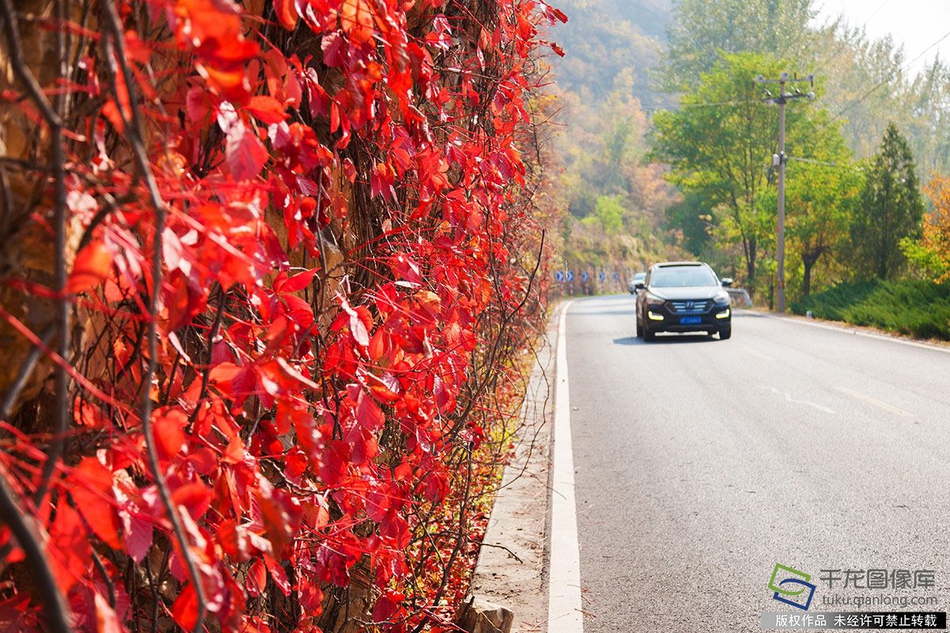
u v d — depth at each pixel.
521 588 4.44
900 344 16.89
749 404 9.94
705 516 5.66
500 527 5.45
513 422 8.70
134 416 1.59
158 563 1.87
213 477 1.80
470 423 4.59
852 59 105.44
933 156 101.50
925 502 5.73
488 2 4.55
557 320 27.75
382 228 3.31
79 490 1.25
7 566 1.46
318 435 1.66
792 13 100.69
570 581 4.55
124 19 1.57
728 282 19.78
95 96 1.52
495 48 4.68
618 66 158.62
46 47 1.39
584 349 17.64
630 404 10.32
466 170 3.94
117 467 1.45
